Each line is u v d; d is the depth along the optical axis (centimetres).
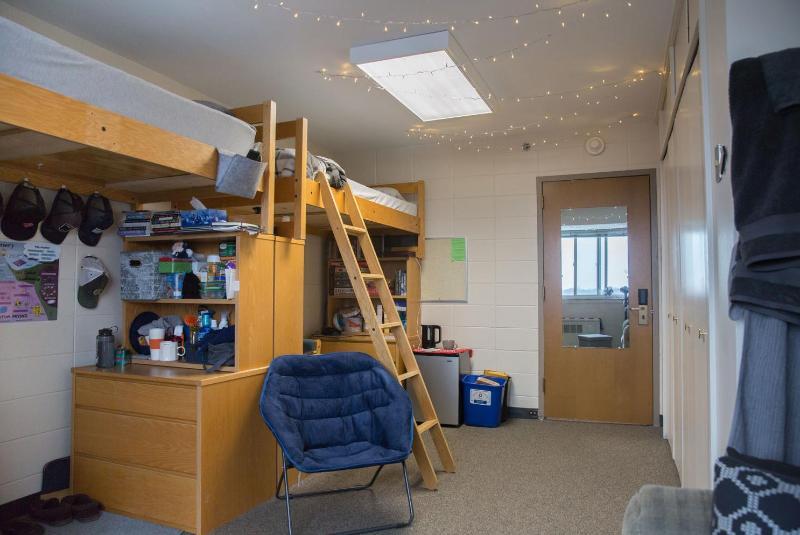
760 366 123
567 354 494
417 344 525
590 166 492
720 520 113
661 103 418
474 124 477
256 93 402
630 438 430
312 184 341
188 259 318
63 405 303
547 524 275
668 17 296
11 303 280
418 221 529
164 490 269
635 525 128
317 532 266
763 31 153
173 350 311
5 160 266
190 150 259
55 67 202
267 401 271
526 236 509
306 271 521
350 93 403
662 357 462
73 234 311
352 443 294
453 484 332
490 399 468
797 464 120
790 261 120
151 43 322
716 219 188
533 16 296
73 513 272
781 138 125
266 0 276
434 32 311
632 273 479
